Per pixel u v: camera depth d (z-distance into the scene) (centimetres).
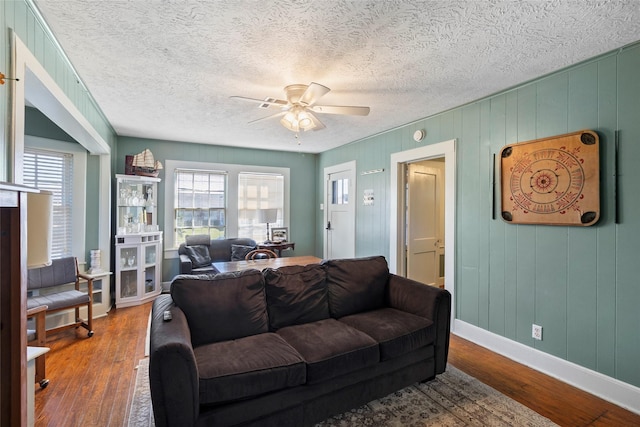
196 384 148
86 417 192
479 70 241
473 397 215
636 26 181
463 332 318
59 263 323
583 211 226
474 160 307
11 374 109
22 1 157
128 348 288
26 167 334
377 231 443
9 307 109
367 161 463
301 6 164
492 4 162
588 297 226
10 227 109
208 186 521
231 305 210
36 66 171
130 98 302
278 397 169
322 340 198
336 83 265
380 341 204
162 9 167
